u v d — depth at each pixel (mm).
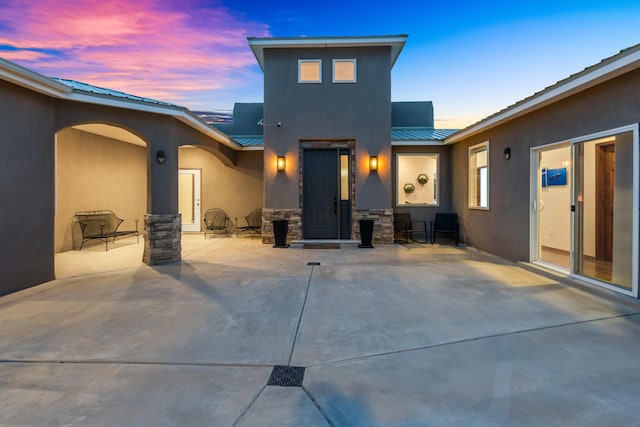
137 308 3838
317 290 4559
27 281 4660
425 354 2713
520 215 6152
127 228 9859
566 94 4758
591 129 4469
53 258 5105
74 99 5074
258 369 2490
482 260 6621
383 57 8578
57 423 1857
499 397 2109
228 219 10805
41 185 4883
